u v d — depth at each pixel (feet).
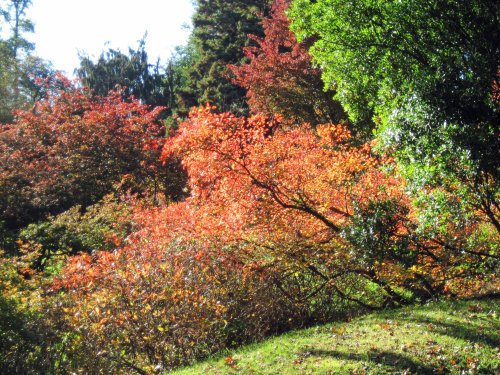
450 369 24.08
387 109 32.68
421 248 36.24
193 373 27.20
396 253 33.83
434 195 29.07
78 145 72.49
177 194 70.54
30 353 28.50
